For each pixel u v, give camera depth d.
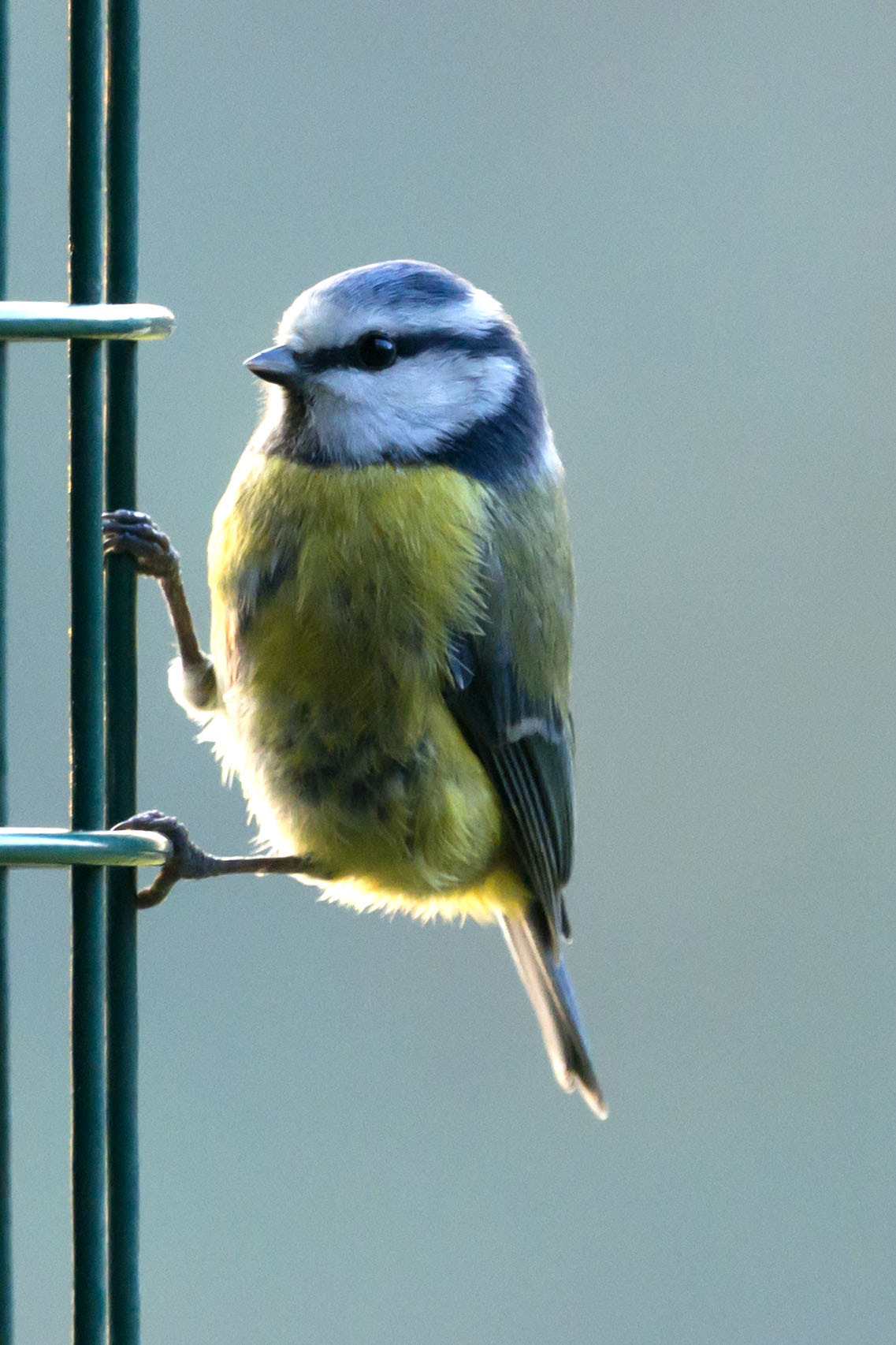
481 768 9.52
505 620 9.34
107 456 7.93
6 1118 7.31
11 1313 7.31
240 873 8.82
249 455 9.31
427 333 9.24
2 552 7.48
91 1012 7.41
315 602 8.91
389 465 9.13
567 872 10.39
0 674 7.52
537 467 9.69
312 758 9.08
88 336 7.31
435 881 9.45
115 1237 7.77
